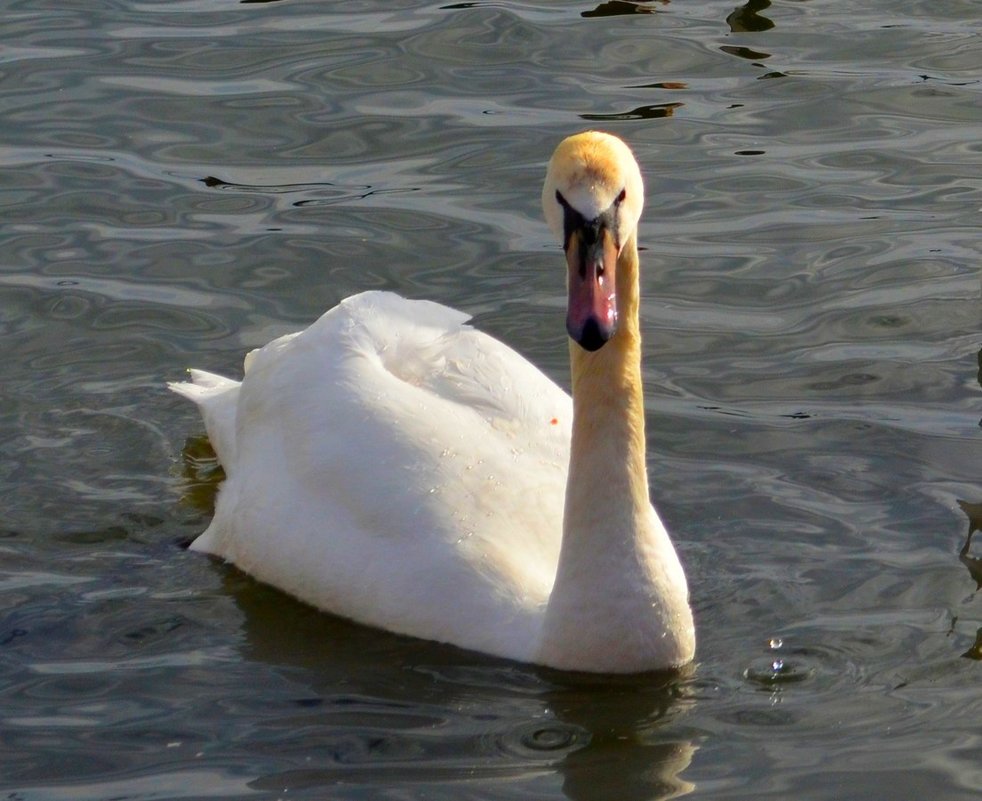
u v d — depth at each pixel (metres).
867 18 23.16
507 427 12.99
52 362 15.95
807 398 15.21
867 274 17.16
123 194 18.72
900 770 10.34
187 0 23.75
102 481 14.47
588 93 20.86
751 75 21.36
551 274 17.20
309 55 21.88
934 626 12.07
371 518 12.53
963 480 13.94
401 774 10.44
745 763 10.48
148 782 10.41
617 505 11.21
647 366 15.79
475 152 19.52
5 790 10.37
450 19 22.91
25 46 22.09
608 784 10.29
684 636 11.47
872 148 19.61
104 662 11.95
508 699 11.31
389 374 13.26
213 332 16.34
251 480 13.44
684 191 18.80
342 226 18.11
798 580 12.72
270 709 11.28
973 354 15.78
